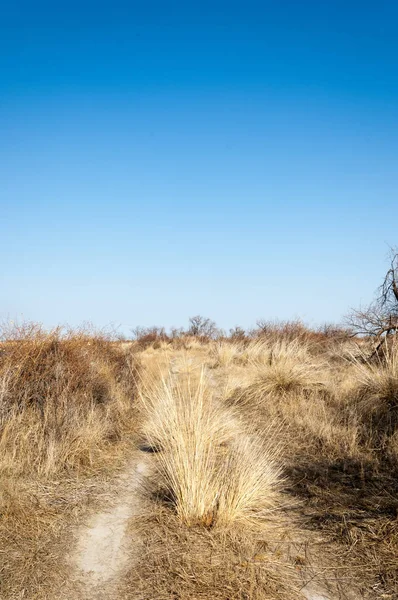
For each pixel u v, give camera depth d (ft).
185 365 44.06
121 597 9.65
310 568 10.82
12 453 17.07
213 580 10.19
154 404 23.66
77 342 29.43
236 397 29.09
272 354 40.68
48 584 10.05
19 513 13.04
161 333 104.12
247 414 25.93
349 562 11.03
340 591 10.00
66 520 13.10
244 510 13.30
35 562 10.85
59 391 22.65
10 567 10.59
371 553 11.32
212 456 16.08
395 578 10.35
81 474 16.76
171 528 12.55
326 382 30.25
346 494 14.75
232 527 12.59
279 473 15.98
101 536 12.28
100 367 31.09
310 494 14.92
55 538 12.05
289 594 9.81
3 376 21.25
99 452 19.21
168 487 15.11
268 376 31.07
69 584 10.08
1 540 11.73
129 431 23.35
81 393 24.27
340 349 42.50
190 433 16.06
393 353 28.84
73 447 18.70
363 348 38.75
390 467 17.06
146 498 14.83
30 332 24.95
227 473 14.94
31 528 12.41
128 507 14.15
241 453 16.33
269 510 13.34
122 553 11.42
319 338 50.55
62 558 11.12
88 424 20.86
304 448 19.71
